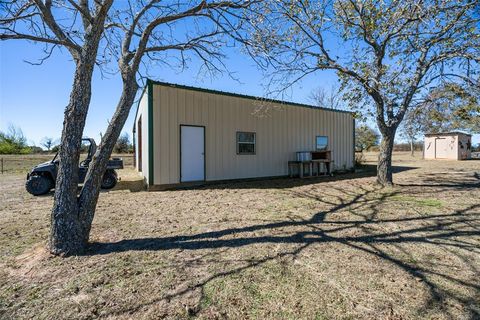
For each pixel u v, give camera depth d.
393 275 2.61
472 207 5.38
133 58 3.76
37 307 2.13
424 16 6.30
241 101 10.43
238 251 3.24
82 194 3.33
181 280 2.54
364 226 4.20
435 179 10.07
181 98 8.89
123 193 7.71
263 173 11.08
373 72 6.96
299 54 7.11
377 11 6.82
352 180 10.44
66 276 2.62
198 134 9.28
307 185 9.18
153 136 8.30
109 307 2.13
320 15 6.76
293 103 12.05
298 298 2.24
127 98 3.63
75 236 3.17
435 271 2.69
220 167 9.84
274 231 3.99
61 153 3.17
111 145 3.49
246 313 2.05
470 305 2.12
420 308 2.09
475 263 2.87
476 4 6.21
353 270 2.72
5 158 19.92
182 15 3.96
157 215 5.05
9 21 3.47
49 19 3.21
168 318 1.99
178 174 8.83
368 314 2.02
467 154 24.41
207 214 5.11
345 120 14.65
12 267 2.83
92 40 3.25
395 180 9.83
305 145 12.66
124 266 2.84
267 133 11.23
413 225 4.22
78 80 3.21
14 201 6.56
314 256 3.07
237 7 4.21
